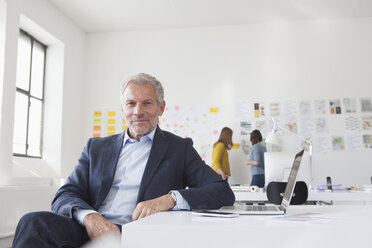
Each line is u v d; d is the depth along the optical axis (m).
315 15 5.26
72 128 5.27
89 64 5.75
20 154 4.42
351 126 5.16
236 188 3.15
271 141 3.98
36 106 4.81
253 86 5.41
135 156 1.49
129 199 1.42
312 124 5.23
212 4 4.89
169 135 1.58
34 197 3.71
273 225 0.75
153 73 5.63
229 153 5.32
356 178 5.07
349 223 0.74
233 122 5.38
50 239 1.08
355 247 0.70
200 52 5.58
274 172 3.21
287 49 5.43
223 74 5.49
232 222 0.82
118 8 5.01
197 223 0.80
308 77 5.34
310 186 3.25
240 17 5.30
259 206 1.34
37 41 4.92
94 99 5.66
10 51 3.90
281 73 5.39
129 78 1.52
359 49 5.29
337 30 5.36
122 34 5.76
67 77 5.17
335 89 5.27
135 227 0.76
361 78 5.24
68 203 1.29
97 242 1.17
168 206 1.21
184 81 5.55
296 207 1.32
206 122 5.42
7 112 3.80
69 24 5.27
